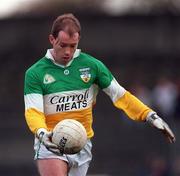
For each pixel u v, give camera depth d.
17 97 87.44
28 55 92.06
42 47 92.44
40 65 22.17
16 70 90.94
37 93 21.94
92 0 122.31
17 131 73.75
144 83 86.81
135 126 68.44
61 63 22.19
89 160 23.20
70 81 22.28
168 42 92.75
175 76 88.50
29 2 123.25
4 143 72.50
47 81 22.11
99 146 69.81
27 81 22.05
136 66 90.50
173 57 91.50
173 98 61.59
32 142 72.19
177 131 59.50
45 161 22.25
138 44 92.94
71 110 22.34
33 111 21.70
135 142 67.75
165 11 102.31
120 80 88.81
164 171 55.56
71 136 20.83
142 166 62.16
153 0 112.38
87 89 22.50
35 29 92.94
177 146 58.94
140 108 22.56
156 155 60.28
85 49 93.44
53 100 22.20
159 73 89.31
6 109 83.12
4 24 93.12
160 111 61.38
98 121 73.12
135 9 113.81
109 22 93.62
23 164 68.81
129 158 66.56
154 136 66.25
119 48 93.12
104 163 66.00
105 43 93.31
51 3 123.69
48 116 22.31
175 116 60.91
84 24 93.75
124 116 69.00
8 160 70.06
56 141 20.88
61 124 21.06
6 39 92.94
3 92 88.75
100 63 22.70
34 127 21.31
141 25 93.38
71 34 21.50
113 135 70.06
